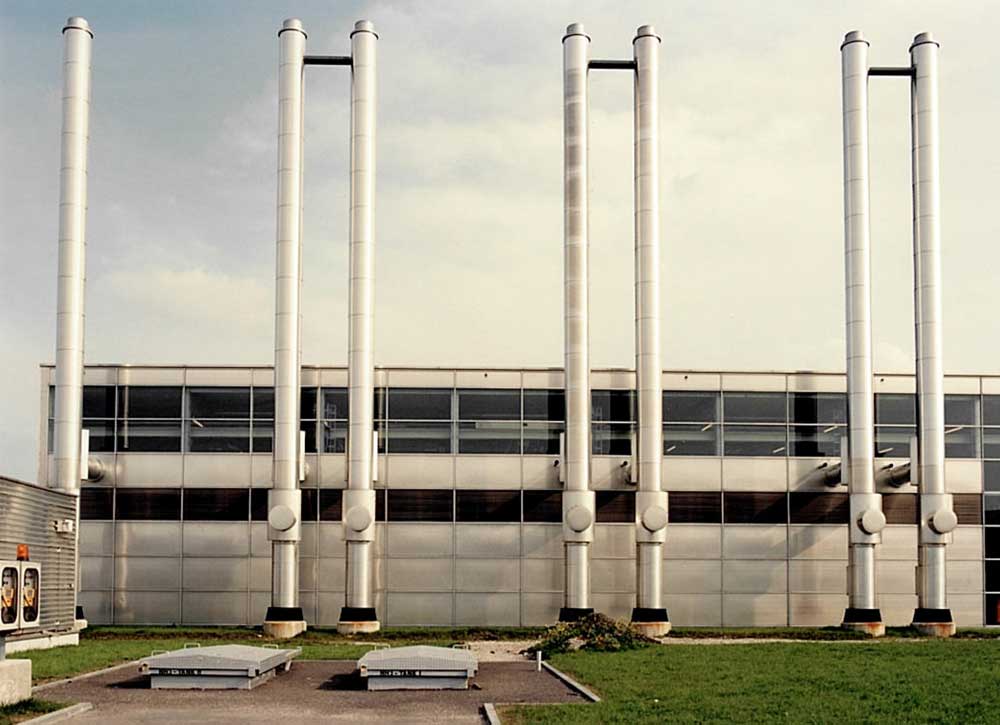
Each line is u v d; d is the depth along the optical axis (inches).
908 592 2006.6
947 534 1910.7
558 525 1994.3
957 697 1009.5
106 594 1973.4
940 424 1940.2
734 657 1378.0
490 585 1982.0
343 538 1894.7
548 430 2012.8
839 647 1514.5
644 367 1929.1
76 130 1956.2
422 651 1179.3
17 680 967.0
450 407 2010.3
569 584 1891.0
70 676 1224.2
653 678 1167.6
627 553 1987.0
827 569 2001.7
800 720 900.0
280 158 1968.5
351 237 1961.1
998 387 2050.9
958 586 2006.6
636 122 2003.0
